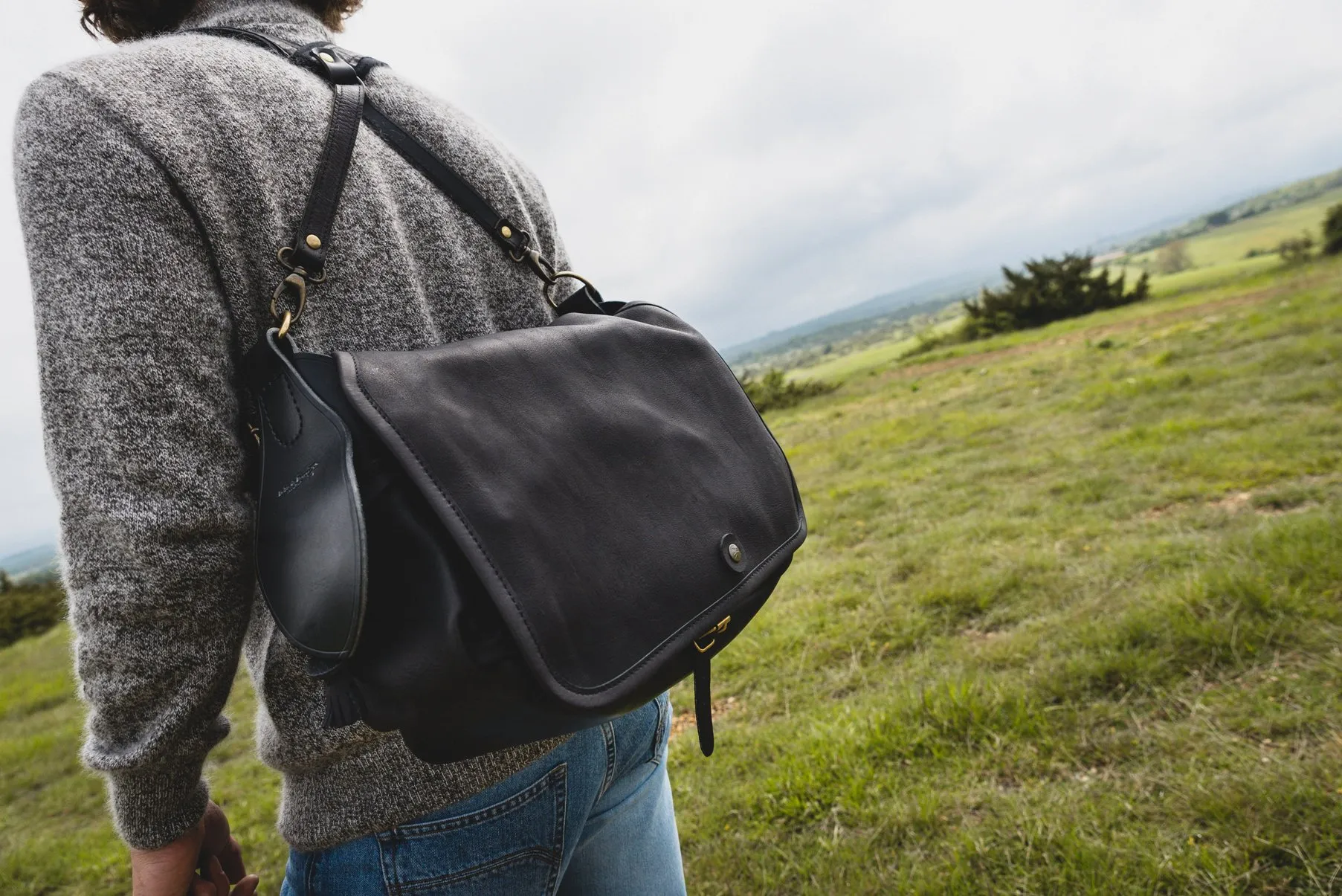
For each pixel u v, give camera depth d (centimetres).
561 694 58
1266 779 183
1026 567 395
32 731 732
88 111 63
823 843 213
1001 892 174
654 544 69
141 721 65
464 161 87
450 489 60
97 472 60
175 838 72
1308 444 491
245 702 598
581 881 95
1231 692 229
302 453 63
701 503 75
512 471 64
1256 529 343
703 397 86
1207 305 1945
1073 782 209
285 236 71
